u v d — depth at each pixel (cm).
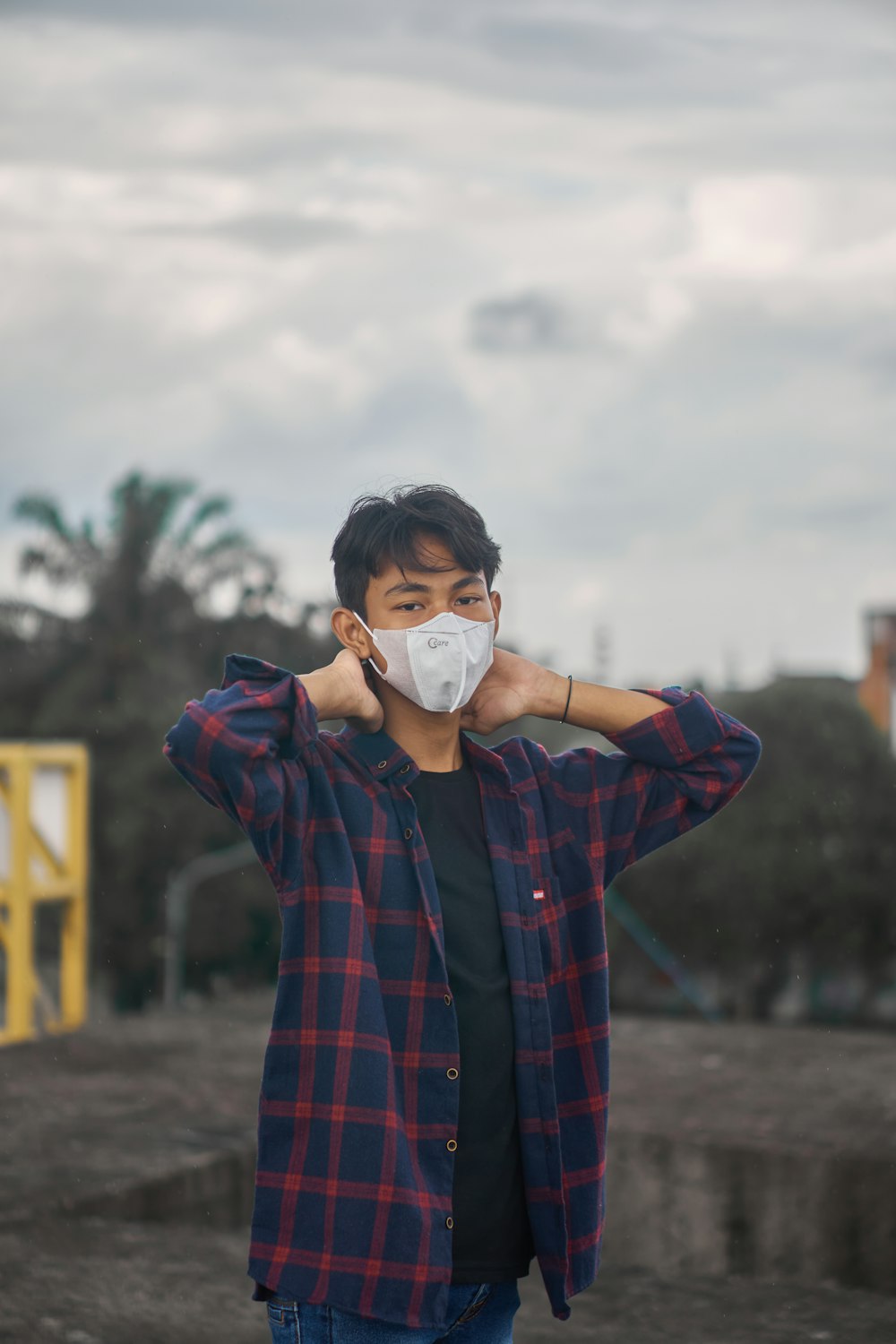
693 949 1944
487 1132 188
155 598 2884
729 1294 365
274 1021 188
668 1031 688
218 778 180
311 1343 183
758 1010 1928
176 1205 434
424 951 188
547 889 201
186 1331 332
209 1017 757
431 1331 182
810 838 1922
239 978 2772
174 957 2350
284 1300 185
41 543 2914
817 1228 401
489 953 192
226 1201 443
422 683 194
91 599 2883
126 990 2708
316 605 2914
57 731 2752
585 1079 201
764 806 1941
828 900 1892
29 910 731
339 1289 177
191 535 2956
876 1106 518
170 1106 527
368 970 186
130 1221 414
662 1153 462
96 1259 378
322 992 186
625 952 1928
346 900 188
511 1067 191
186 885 2406
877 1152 452
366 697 195
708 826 1953
